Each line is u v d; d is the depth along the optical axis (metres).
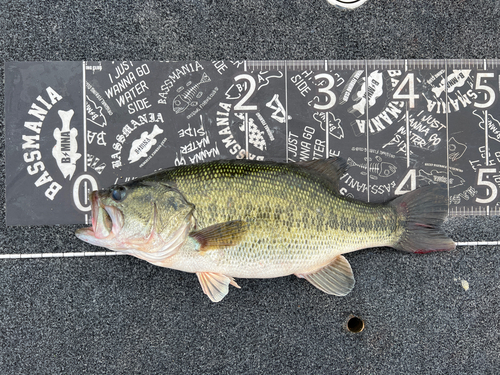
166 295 0.62
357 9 0.64
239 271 0.56
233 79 0.63
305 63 0.63
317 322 0.63
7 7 0.62
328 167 0.58
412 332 0.63
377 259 0.63
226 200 0.55
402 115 0.63
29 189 0.62
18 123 0.62
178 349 0.62
